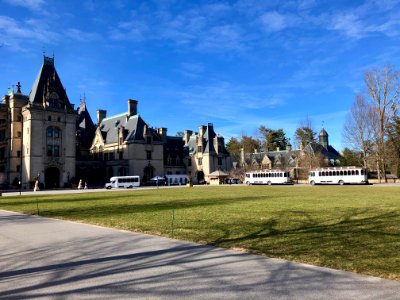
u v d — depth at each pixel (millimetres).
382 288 6984
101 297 6871
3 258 10242
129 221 16953
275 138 136125
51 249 11312
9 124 77688
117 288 7371
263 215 17969
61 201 32219
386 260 8859
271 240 11625
